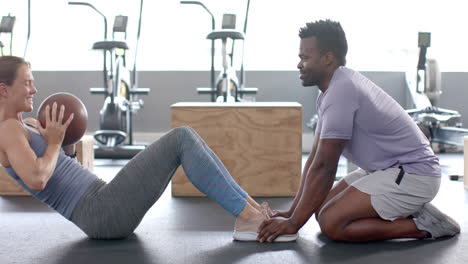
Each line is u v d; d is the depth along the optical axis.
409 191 2.42
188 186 3.75
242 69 6.33
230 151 3.70
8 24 6.36
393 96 7.02
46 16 7.12
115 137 6.04
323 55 2.43
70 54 7.20
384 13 6.99
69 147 2.71
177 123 3.70
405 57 7.02
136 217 2.49
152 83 7.08
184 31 7.17
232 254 2.33
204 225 2.88
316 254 2.32
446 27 7.04
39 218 3.05
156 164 2.43
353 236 2.47
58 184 2.46
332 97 2.36
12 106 2.35
